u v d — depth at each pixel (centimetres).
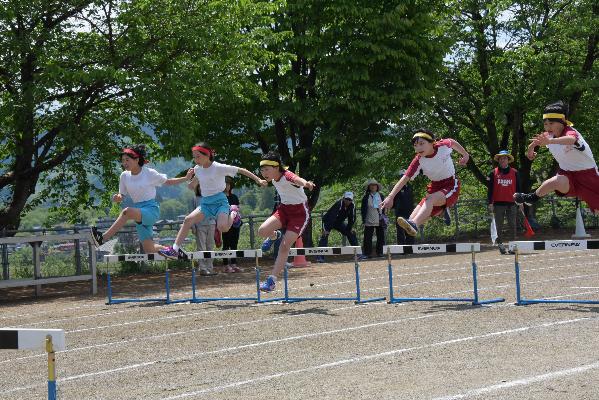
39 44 1859
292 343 870
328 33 2470
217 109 2469
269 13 2372
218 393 664
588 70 2994
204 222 1852
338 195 3775
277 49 2442
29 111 1828
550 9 2998
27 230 1892
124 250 2208
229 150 2603
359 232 2642
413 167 1070
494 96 2992
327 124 2583
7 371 819
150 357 848
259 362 783
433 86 2648
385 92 2473
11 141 2203
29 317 1266
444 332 877
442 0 2688
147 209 1194
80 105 1934
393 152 3269
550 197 3073
